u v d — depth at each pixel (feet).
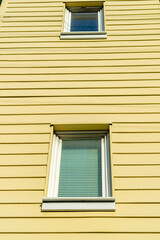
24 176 10.71
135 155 11.16
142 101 12.92
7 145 11.71
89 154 11.89
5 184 10.49
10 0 18.62
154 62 14.55
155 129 11.96
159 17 17.10
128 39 15.78
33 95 13.39
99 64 14.51
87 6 18.75
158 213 9.57
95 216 9.52
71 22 18.31
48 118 12.54
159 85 13.51
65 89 13.52
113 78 13.83
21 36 16.30
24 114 12.75
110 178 10.77
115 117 12.40
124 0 18.35
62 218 9.53
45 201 9.88
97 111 12.63
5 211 9.76
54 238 9.05
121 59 14.70
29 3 18.42
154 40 15.70
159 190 10.16
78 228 9.25
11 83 13.96
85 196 10.55
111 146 11.39
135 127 12.03
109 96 13.15
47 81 13.92
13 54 15.31
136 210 9.64
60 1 18.57
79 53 15.12
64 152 12.00
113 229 9.19
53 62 14.76
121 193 10.09
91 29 17.81
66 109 12.78
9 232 9.25
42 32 16.53
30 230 9.27
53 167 11.25
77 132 12.44
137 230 9.15
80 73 14.14
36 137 11.94
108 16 17.26
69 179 11.07
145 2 18.16
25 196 10.15
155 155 11.14
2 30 16.69
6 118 12.64
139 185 10.28
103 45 15.48
